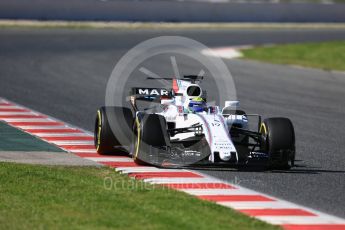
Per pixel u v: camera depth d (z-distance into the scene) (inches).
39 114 2239.2
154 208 1145.4
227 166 1545.3
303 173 1509.6
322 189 1364.4
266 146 1497.3
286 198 1279.5
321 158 1694.1
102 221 1067.9
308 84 3395.7
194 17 6781.5
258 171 1509.6
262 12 7293.3
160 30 5900.6
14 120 2117.4
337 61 4446.4
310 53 4793.3
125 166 1517.0
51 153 1657.2
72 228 1031.0
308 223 1108.5
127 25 6136.8
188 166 1525.6
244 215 1126.4
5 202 1179.3
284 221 1116.5
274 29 6781.5
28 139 1830.7
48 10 5984.3
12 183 1315.2
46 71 3353.8
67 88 2861.7
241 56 4527.6
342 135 2044.8
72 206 1155.3
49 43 4596.5
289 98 2876.5
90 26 5885.8
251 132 1533.0
